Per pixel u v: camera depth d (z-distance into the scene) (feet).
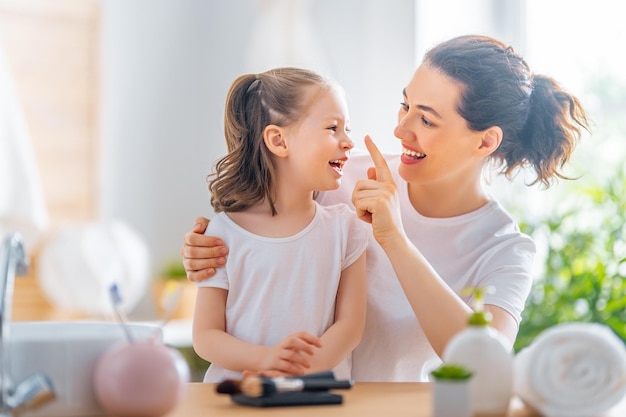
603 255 9.46
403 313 5.32
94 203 10.84
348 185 5.61
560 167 5.62
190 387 4.13
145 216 11.39
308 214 4.99
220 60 11.95
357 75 11.46
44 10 10.45
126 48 11.27
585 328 3.40
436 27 11.27
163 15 11.55
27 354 3.21
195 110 11.80
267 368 4.25
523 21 10.90
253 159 4.97
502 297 5.03
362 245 5.03
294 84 4.91
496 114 5.11
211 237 4.86
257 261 4.83
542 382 3.34
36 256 10.23
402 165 5.17
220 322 4.83
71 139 10.69
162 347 3.25
